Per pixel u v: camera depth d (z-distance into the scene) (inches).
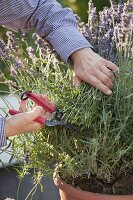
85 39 48.0
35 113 42.8
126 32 46.6
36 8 49.5
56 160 48.0
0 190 66.8
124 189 46.4
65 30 48.1
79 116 44.2
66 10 49.8
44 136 47.6
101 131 45.2
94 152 44.0
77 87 46.6
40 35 50.3
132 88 45.7
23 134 48.4
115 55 49.3
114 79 45.8
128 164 45.9
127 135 45.1
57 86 47.2
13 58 48.6
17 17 50.1
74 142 46.8
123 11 47.9
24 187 66.5
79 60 47.1
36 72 48.3
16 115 42.7
